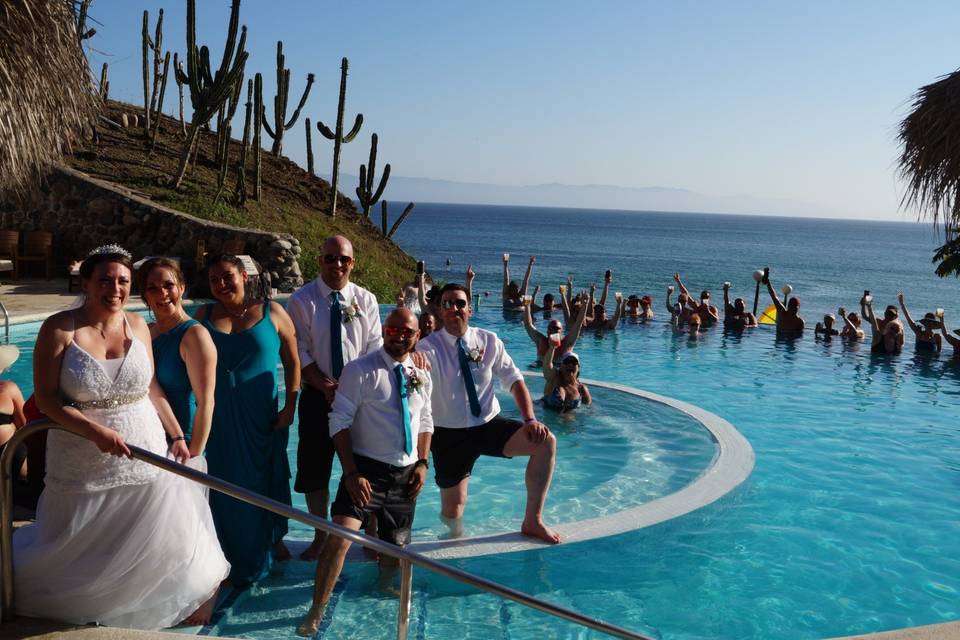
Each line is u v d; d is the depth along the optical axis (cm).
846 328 1775
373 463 454
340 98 2492
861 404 1096
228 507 440
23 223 1955
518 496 666
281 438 468
